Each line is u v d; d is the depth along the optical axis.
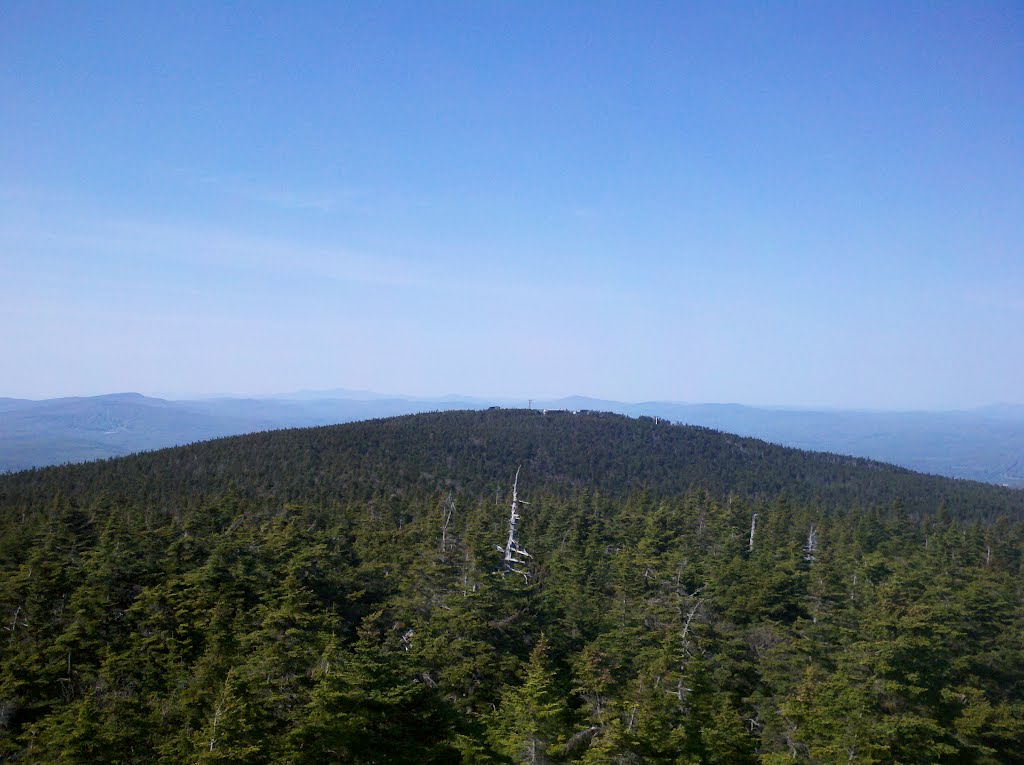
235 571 41.41
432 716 31.36
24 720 32.09
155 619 37.88
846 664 35.44
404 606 40.75
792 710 32.53
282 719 27.59
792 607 49.03
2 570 44.38
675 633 37.91
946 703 35.53
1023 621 48.44
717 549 64.44
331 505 82.25
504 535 60.12
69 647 35.88
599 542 64.19
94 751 26.53
